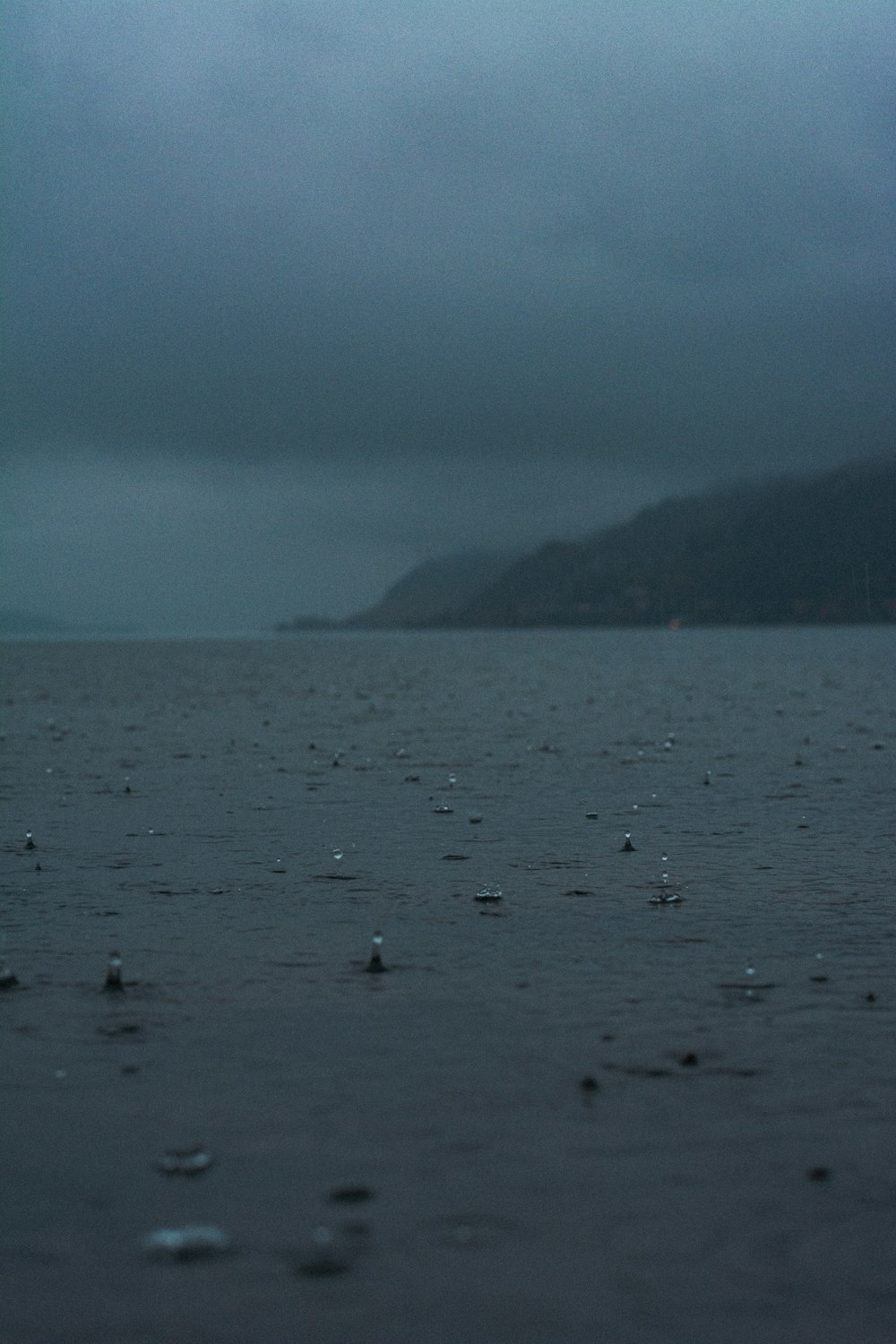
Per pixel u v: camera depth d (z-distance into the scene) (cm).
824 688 5700
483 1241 608
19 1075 809
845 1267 588
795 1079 802
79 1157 694
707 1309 555
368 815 1905
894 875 1438
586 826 1797
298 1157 693
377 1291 565
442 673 8231
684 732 3366
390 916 1248
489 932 1180
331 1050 853
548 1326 541
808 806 1983
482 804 2025
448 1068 820
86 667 10275
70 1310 552
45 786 2266
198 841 1681
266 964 1066
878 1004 953
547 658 11488
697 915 1249
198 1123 736
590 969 1049
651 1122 737
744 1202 645
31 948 1120
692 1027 902
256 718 4091
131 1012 937
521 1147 704
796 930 1184
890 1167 682
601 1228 620
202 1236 608
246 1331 537
